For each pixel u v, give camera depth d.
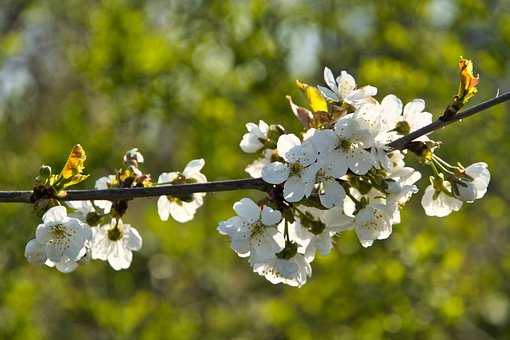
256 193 11.41
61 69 15.13
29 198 3.68
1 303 10.52
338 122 3.69
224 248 11.69
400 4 11.12
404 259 10.14
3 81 12.95
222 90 11.41
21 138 12.94
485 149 11.30
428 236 10.20
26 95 13.89
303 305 10.53
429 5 11.15
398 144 3.79
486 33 11.38
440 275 10.11
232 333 11.76
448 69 11.31
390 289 10.13
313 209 3.88
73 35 13.84
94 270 11.37
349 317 10.34
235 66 11.15
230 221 3.72
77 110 11.59
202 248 11.80
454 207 4.06
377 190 3.84
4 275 10.67
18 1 12.91
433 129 3.79
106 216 4.17
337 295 10.34
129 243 4.18
